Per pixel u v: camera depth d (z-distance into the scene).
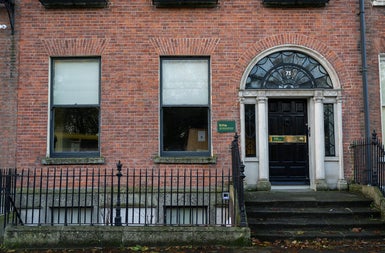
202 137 10.08
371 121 10.01
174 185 9.69
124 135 9.81
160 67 10.11
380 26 10.28
